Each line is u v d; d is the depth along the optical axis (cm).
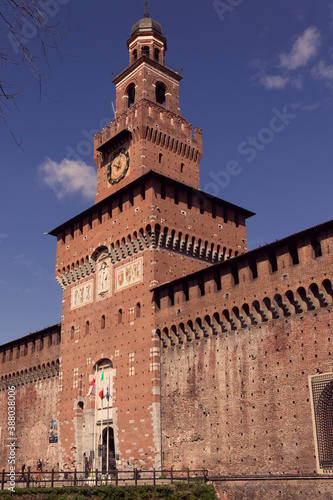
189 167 6881
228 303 4797
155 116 6656
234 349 4703
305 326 4184
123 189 6244
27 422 7394
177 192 6222
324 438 3862
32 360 7588
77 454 6034
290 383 4181
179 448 4950
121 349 5850
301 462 3953
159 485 4294
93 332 6350
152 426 5184
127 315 5903
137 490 4194
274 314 4444
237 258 4772
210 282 5047
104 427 5881
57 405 6600
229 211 6738
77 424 6159
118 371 5812
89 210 6788
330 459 3794
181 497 4281
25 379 7669
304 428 3997
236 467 4400
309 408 4003
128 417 5497
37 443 7044
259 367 4447
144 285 5775
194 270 6112
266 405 4309
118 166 6712
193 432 4862
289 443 4069
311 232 4231
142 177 6000
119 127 6919
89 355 6303
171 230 5950
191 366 5069
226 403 4641
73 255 6969
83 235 6894
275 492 4053
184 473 4806
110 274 6334
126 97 7288
